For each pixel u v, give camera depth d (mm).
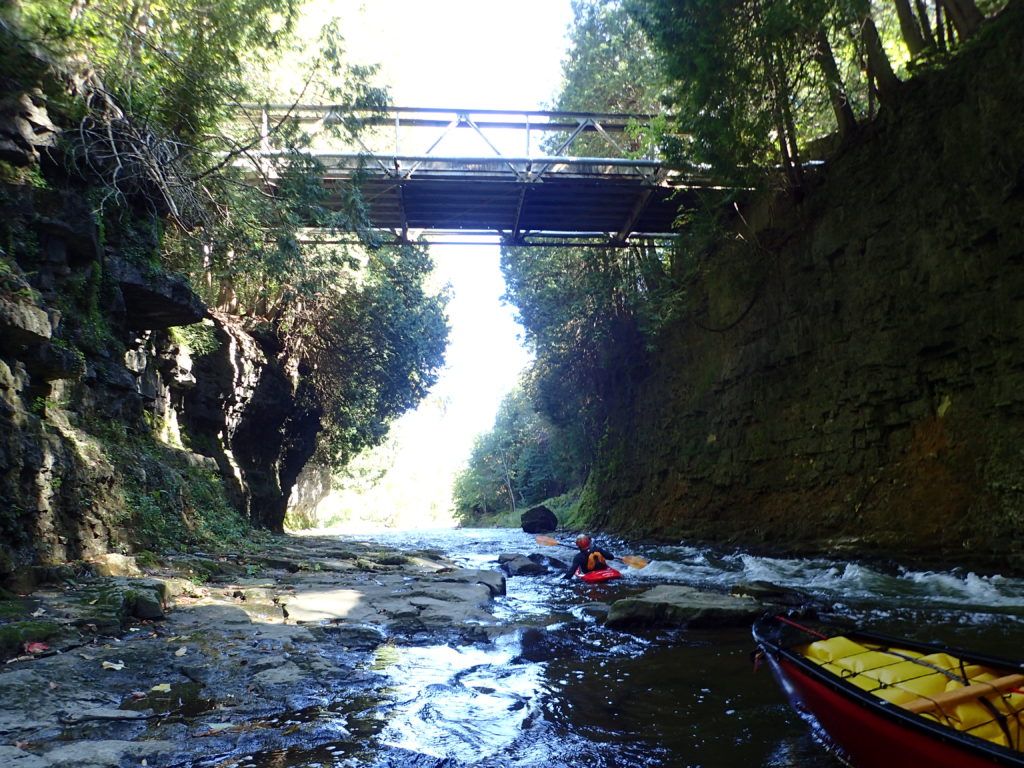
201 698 4297
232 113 13562
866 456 14406
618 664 5680
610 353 27594
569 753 3729
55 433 7688
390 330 23562
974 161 11766
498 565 15133
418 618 7246
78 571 7035
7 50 9023
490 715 4316
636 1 15477
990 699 3275
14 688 4039
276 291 19438
